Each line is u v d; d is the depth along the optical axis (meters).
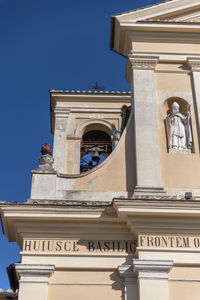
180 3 15.99
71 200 12.61
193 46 15.25
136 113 13.91
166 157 13.45
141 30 15.36
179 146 13.74
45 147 13.46
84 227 12.10
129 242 12.05
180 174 13.19
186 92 14.55
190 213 11.71
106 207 11.98
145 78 14.55
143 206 11.73
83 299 11.40
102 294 11.47
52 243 11.95
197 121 14.03
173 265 11.54
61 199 12.68
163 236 11.81
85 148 19.75
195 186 13.01
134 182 13.05
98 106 20.41
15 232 12.34
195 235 11.86
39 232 12.02
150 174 12.93
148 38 15.27
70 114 20.17
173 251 11.62
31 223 12.04
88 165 19.47
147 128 13.68
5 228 12.35
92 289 11.52
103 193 12.84
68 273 11.68
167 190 12.88
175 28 15.28
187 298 11.25
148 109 14.01
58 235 12.02
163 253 11.61
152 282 11.25
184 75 14.85
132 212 11.70
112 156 13.47
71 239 12.03
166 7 15.89
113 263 11.76
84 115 20.17
